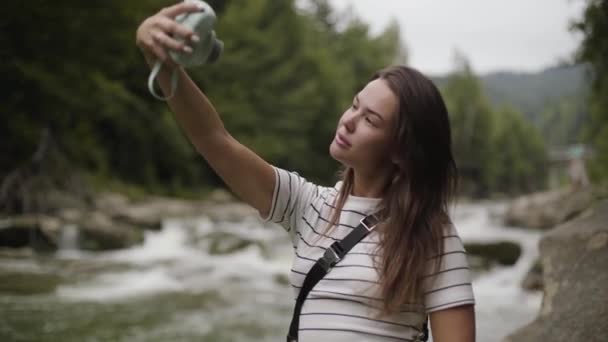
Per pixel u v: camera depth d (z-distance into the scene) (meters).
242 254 11.84
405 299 1.39
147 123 24.75
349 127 1.52
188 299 7.87
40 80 14.23
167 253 12.45
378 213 1.49
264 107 32.62
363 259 1.44
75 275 9.15
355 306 1.42
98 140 23.06
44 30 12.97
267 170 1.56
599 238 2.99
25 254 10.76
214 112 1.48
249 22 33.03
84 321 6.41
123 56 15.98
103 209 15.47
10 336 5.63
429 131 1.47
